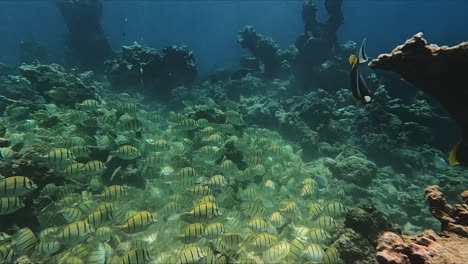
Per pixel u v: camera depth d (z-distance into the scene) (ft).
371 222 20.38
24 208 21.02
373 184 39.47
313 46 75.92
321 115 51.39
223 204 24.21
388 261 12.45
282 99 72.18
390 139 48.88
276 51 83.56
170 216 20.56
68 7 95.86
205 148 27.91
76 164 22.54
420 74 16.34
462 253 12.58
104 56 98.37
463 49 14.82
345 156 44.45
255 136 39.70
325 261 16.47
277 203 24.76
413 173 45.19
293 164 34.73
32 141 27.48
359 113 53.31
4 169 21.62
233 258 17.29
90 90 48.11
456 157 14.88
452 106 16.34
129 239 19.15
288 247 16.79
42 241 16.12
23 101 45.03
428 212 34.42
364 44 14.69
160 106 65.87
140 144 30.37
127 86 69.92
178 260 14.92
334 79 74.54
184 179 23.76
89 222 17.20
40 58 119.85
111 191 20.48
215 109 40.14
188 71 72.28
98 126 33.30
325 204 21.97
